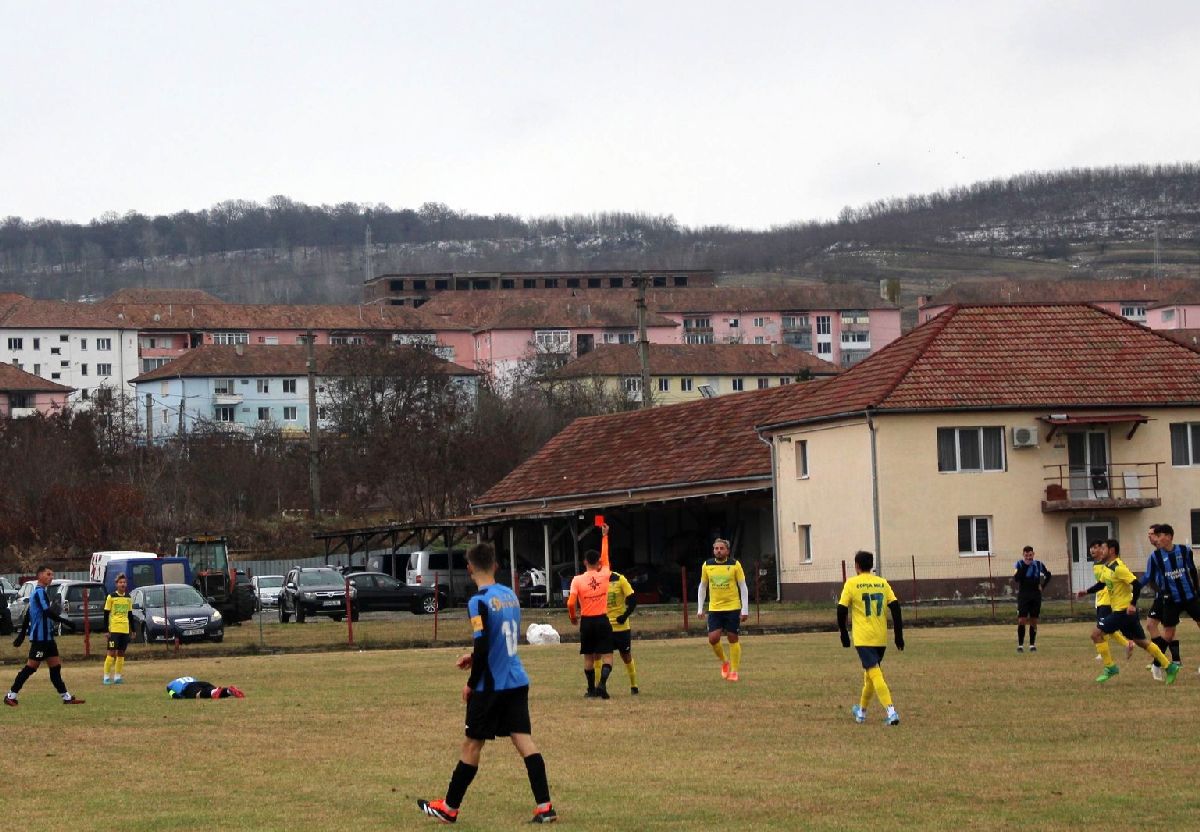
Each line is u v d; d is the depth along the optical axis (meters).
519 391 127.69
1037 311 61.53
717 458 66.31
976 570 56.66
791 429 61.12
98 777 17.75
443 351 198.75
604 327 196.12
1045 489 57.47
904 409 56.19
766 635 42.75
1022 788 15.45
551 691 26.31
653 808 14.92
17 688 26.33
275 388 170.75
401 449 102.06
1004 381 58.09
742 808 14.79
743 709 22.92
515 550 77.75
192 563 66.50
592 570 25.27
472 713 14.42
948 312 61.19
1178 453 58.94
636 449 73.69
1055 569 57.38
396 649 41.81
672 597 65.56
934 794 15.24
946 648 34.09
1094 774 16.17
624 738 20.00
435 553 71.88
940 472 56.81
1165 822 13.64
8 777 17.84
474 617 14.41
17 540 89.56
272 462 106.56
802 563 60.72
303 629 52.72
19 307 194.50
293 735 21.28
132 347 197.00
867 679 20.84
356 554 91.19
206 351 171.25
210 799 16.09
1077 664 29.14
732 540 66.06
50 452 99.00
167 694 27.66
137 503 92.12
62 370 193.00
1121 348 60.09
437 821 14.48
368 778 17.31
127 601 31.45
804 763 17.47
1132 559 58.16
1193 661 28.92
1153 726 19.81
